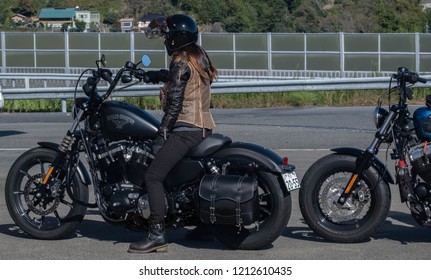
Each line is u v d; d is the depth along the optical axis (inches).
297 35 2332.7
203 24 3868.1
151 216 426.3
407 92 448.8
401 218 535.8
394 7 3838.6
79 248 453.4
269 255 438.0
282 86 1457.9
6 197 467.2
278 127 1075.3
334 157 452.1
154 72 432.1
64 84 2160.4
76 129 450.6
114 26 4377.5
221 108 1443.2
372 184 448.5
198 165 426.9
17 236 482.0
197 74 419.8
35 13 4803.2
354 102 1464.1
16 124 1165.1
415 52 2283.5
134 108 435.2
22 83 2156.7
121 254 439.8
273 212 433.7
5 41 2566.4
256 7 3863.2
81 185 453.4
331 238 457.7
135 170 432.5
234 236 443.2
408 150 444.5
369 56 2308.1
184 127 420.2
